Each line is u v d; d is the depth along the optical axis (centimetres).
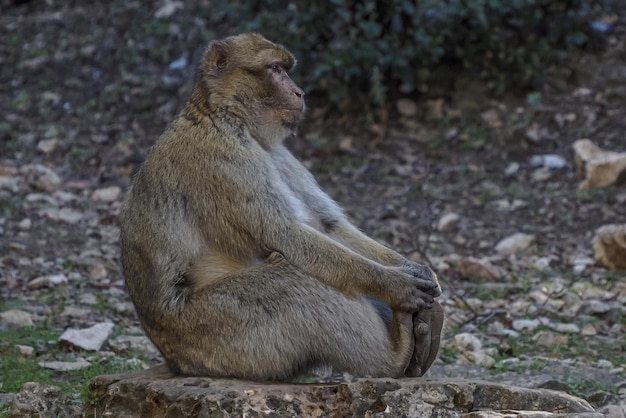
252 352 781
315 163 1741
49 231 1500
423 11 1769
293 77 1811
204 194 809
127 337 1117
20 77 2019
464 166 1697
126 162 1761
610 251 1375
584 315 1229
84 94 1959
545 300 1271
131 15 2150
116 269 1377
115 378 813
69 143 1817
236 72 855
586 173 1609
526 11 1817
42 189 1650
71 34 2128
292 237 797
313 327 779
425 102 1839
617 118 1742
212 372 795
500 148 1730
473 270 1364
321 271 792
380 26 1769
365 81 1836
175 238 806
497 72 1825
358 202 1620
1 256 1380
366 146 1773
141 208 826
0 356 1043
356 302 794
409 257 1424
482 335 1173
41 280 1280
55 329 1139
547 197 1598
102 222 1554
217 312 787
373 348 791
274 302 780
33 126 1872
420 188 1642
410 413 740
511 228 1523
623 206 1548
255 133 859
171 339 807
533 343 1150
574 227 1515
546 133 1738
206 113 839
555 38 1859
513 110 1791
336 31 1780
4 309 1191
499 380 1000
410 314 805
